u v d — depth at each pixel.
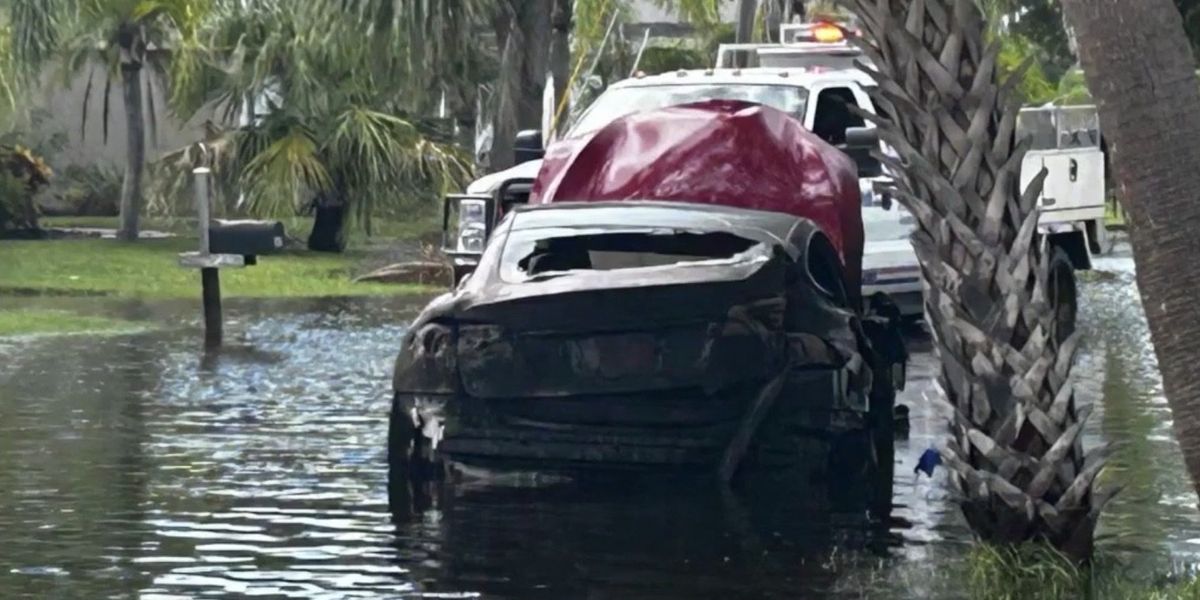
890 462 18.72
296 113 49.97
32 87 55.44
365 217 50.03
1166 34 12.13
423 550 14.66
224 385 24.78
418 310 36.19
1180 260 12.11
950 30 13.44
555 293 16.81
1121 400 23.09
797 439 17.41
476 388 17.17
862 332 18.05
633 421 17.06
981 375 13.49
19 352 28.53
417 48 39.12
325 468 18.44
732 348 16.66
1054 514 13.51
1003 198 13.38
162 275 42.31
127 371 26.23
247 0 50.75
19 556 14.50
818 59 29.98
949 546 14.67
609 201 18.89
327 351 28.88
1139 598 12.71
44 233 53.97
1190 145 12.10
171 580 13.69
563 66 41.41
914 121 13.51
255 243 30.52
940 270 13.52
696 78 25.97
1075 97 54.22
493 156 40.50
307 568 14.07
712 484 17.41
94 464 18.64
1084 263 30.09
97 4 48.09
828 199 20.75
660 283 16.61
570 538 15.10
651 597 13.08
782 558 14.30
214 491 17.19
